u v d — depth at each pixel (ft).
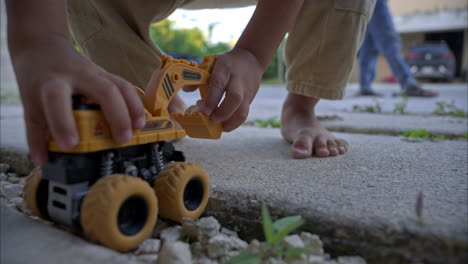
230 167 1.40
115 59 1.76
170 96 0.97
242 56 1.13
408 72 5.23
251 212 1.01
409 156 1.57
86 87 0.76
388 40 5.05
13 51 0.86
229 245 0.88
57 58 0.80
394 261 0.82
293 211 0.96
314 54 1.60
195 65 1.03
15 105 3.78
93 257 0.74
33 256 0.74
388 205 0.97
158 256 0.79
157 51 1.77
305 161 1.50
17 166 1.60
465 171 1.32
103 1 1.65
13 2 0.87
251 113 3.68
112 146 0.80
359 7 1.51
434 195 1.05
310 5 1.52
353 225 0.87
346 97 5.46
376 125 2.50
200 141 1.98
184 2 1.82
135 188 0.80
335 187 1.13
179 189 0.93
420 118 3.01
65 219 0.82
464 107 3.80
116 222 0.77
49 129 0.76
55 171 0.81
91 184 0.85
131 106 0.80
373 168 1.37
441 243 0.78
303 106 1.87
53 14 0.87
